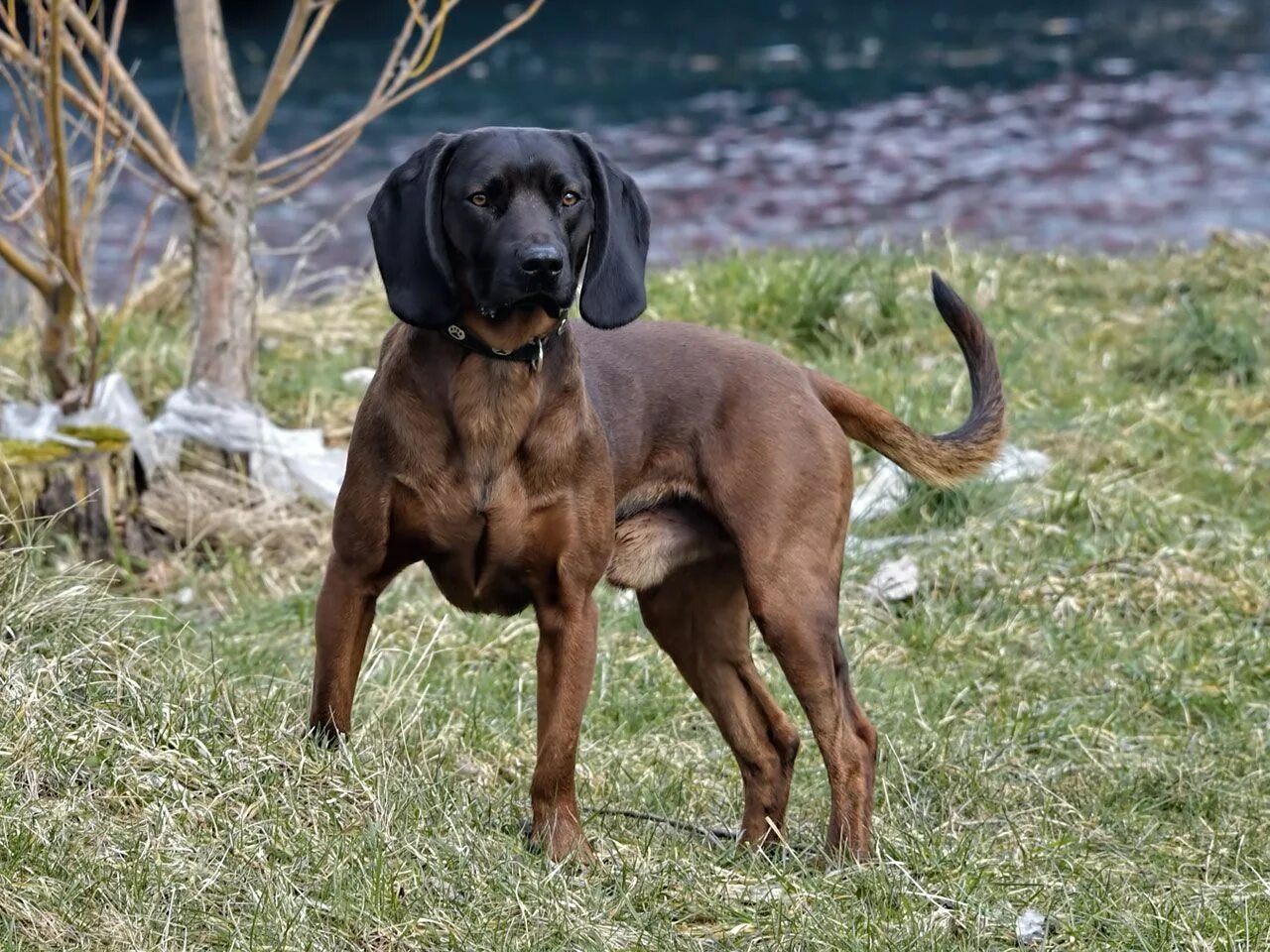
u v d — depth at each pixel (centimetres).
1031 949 707
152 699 774
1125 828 859
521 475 725
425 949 646
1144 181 2745
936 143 3012
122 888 637
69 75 2308
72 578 865
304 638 1057
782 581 798
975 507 1255
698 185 2683
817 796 920
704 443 811
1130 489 1291
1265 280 1752
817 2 4553
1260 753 954
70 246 1181
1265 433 1420
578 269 738
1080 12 4503
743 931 697
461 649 1057
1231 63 3778
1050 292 1736
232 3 3919
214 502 1229
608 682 1019
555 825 752
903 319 1584
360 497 726
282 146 2703
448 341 717
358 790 743
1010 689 1044
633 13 4250
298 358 1539
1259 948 698
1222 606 1137
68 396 1238
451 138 721
